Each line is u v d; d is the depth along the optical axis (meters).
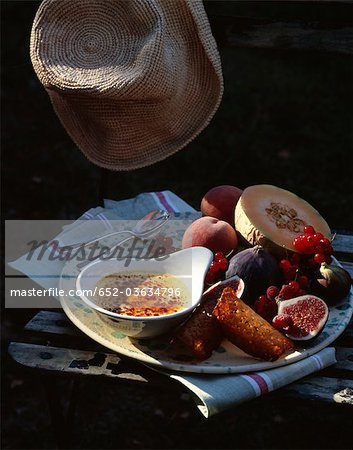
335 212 3.12
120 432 2.21
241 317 1.40
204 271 1.48
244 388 1.33
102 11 1.74
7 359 2.48
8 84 4.04
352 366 1.49
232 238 1.64
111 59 1.73
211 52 1.78
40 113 3.86
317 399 1.39
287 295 1.49
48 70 1.72
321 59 4.17
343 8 3.30
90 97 1.70
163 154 1.84
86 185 3.34
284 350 1.40
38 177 3.39
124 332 1.42
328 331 1.49
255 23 2.03
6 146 3.61
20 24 4.33
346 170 3.41
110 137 1.83
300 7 4.09
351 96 3.93
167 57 1.70
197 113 1.84
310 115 3.79
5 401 2.33
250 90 3.95
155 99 1.71
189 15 1.77
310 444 2.15
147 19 1.70
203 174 3.37
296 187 3.29
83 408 2.30
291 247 1.62
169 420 2.25
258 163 3.44
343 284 1.56
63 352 1.53
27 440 2.19
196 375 1.37
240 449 2.14
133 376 1.45
